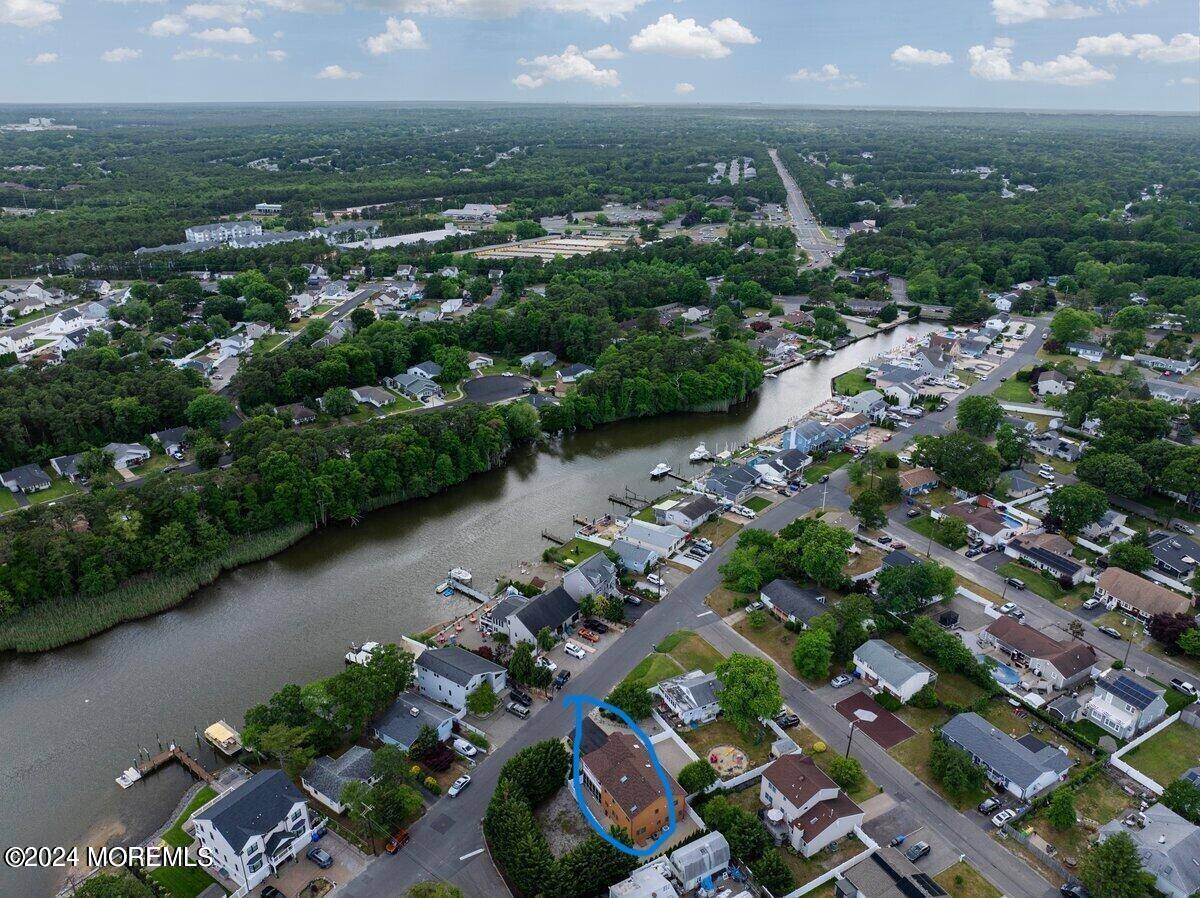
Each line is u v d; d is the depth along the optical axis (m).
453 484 174.00
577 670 112.81
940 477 167.12
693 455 184.38
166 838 87.38
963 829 87.00
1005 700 106.50
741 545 138.00
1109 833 83.81
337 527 156.75
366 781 90.69
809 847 83.06
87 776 97.12
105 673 115.81
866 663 110.25
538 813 89.19
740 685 99.62
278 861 82.00
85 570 128.00
